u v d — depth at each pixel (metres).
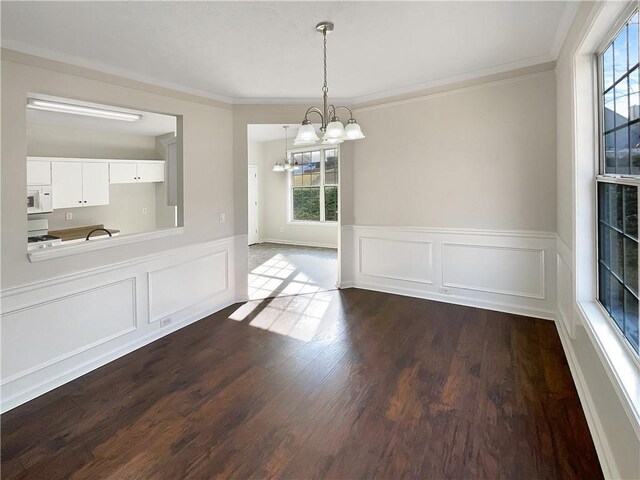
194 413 2.19
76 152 5.88
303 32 2.51
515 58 3.22
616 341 1.77
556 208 3.38
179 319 3.57
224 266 4.13
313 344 3.14
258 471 1.73
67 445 1.92
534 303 3.60
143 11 2.14
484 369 2.64
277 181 8.91
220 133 4.01
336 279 5.34
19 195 2.36
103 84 2.91
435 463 1.75
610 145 2.05
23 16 2.14
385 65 3.25
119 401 2.33
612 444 1.63
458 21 2.43
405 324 3.53
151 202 7.14
